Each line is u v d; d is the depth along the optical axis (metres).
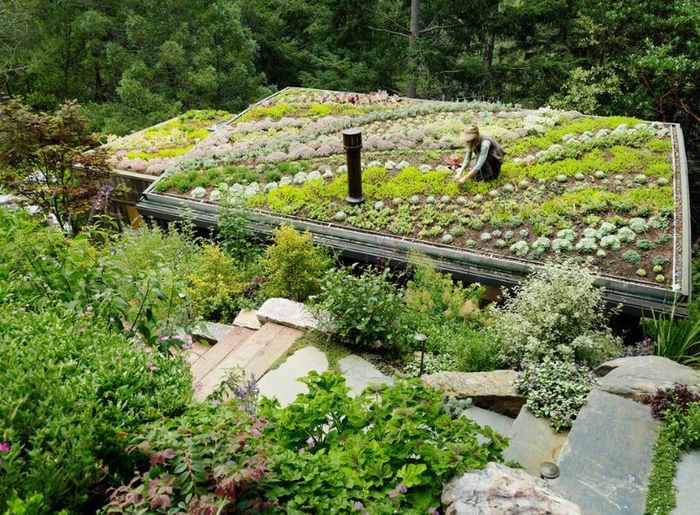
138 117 17.38
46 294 4.01
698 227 13.63
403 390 3.13
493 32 17.67
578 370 5.06
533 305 5.73
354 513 2.45
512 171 8.98
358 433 2.96
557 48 17.33
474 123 10.92
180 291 4.87
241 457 2.42
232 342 6.11
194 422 2.76
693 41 13.18
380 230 8.11
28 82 19.22
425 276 6.91
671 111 14.09
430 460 2.77
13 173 8.73
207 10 18.81
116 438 2.67
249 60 19.97
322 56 22.78
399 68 20.16
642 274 6.62
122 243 7.06
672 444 3.91
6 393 2.46
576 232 7.45
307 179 9.52
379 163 9.71
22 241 4.17
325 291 6.15
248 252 8.27
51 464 2.26
